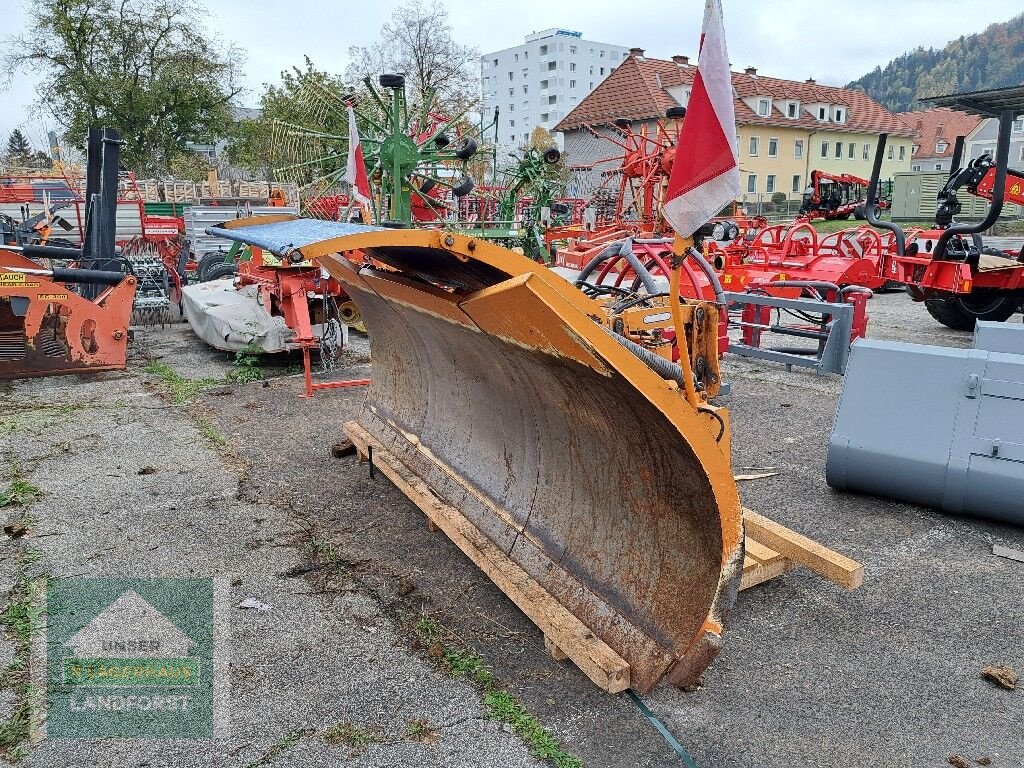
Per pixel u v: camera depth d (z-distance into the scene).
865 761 2.48
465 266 2.95
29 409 6.47
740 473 4.98
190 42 36.31
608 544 2.91
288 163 14.29
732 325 8.29
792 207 41.72
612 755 2.50
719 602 2.35
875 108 48.84
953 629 3.22
